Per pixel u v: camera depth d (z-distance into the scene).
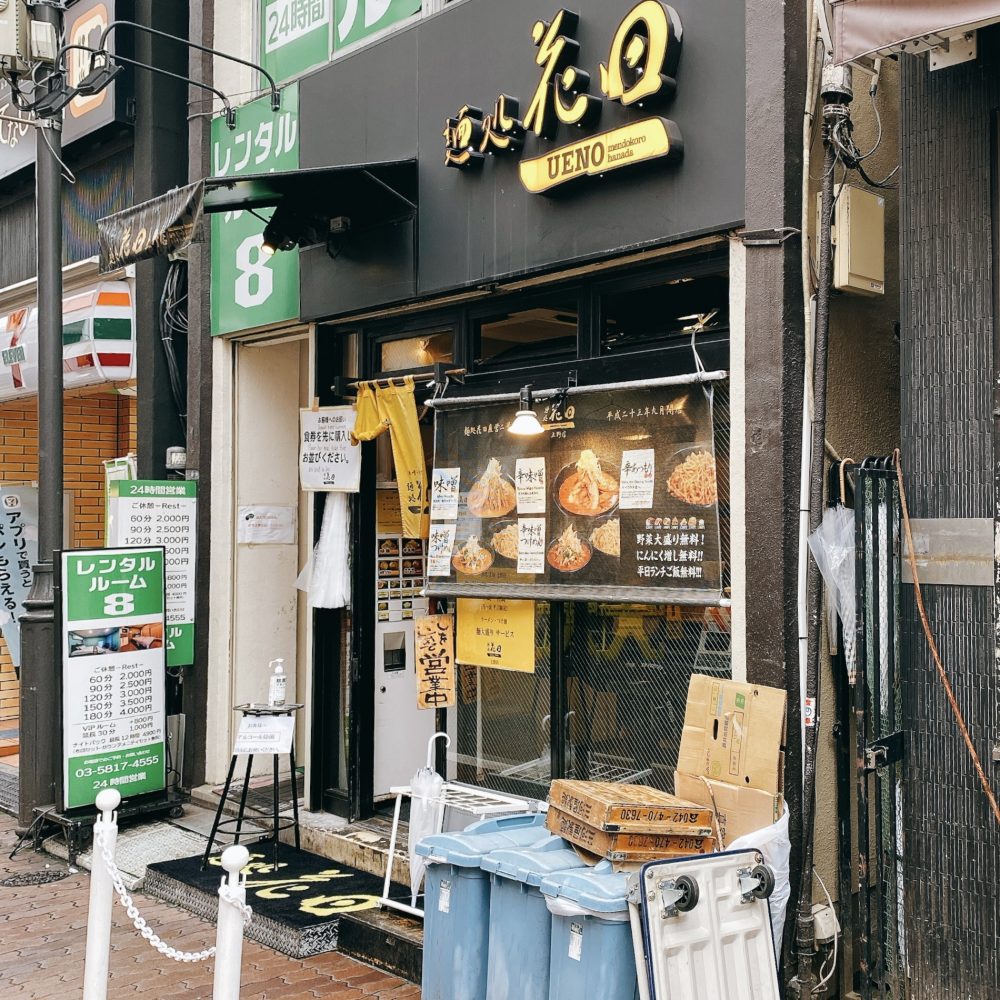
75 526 10.81
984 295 4.12
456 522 5.98
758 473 4.52
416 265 6.12
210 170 7.92
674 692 5.19
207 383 8.02
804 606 4.46
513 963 4.14
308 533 7.25
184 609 7.82
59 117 7.30
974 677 4.11
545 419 5.55
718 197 4.66
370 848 6.23
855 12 3.80
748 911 3.94
